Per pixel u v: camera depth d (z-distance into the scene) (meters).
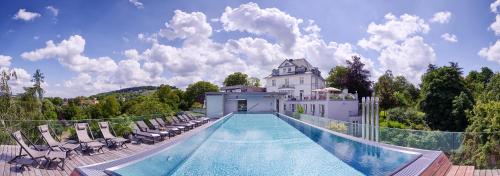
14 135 7.97
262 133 21.55
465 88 34.75
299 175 10.20
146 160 9.20
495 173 8.45
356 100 37.03
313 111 39.59
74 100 46.66
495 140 11.98
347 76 52.69
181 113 25.52
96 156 10.05
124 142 12.39
